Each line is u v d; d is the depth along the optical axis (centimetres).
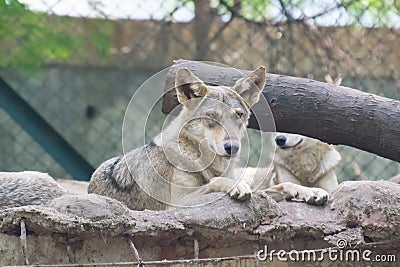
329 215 742
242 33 1395
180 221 700
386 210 729
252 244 725
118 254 681
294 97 822
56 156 1244
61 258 659
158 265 698
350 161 1286
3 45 1423
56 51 1452
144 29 1455
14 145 1364
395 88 1357
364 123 809
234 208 714
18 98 1215
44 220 627
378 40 1366
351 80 1353
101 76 1459
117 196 877
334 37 1363
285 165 1083
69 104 1448
